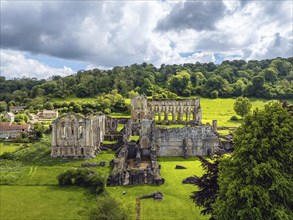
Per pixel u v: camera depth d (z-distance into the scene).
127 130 99.06
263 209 29.84
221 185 33.53
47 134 120.19
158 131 88.00
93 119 84.38
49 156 81.88
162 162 80.00
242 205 31.30
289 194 29.97
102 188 55.41
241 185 31.41
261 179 31.50
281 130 32.47
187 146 87.88
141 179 61.69
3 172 66.50
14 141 113.75
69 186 57.88
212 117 159.00
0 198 52.12
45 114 170.38
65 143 81.56
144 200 52.56
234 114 167.12
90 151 81.00
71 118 81.69
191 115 165.12
